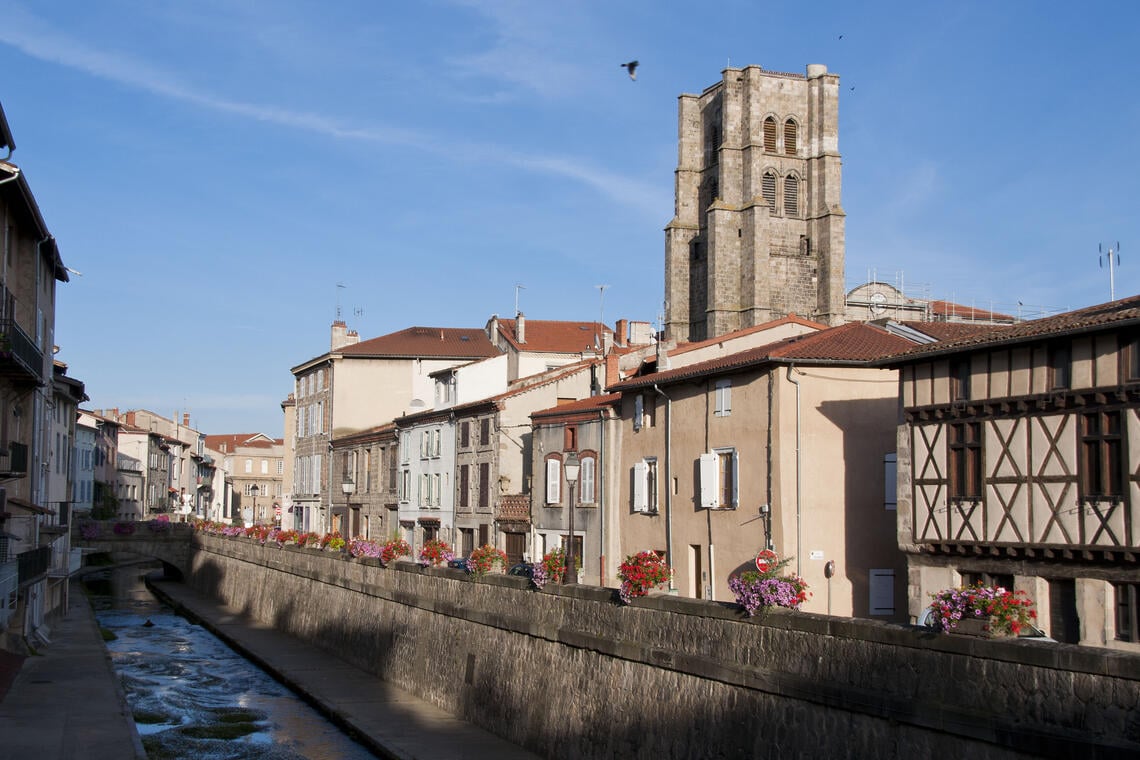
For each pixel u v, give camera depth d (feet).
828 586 111.45
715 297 298.15
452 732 105.81
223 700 130.31
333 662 152.25
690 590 125.59
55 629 170.91
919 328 120.37
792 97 307.17
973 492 89.71
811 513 112.16
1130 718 46.68
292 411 348.38
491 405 184.85
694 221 320.91
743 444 117.50
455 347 285.84
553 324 288.51
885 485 115.24
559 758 91.50
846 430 114.32
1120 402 78.18
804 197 306.35
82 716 97.71
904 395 97.35
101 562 360.48
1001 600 54.24
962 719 53.67
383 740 102.58
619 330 274.57
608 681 85.66
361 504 254.68
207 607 228.63
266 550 208.33
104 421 333.42
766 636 68.44
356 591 151.84
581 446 153.38
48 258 143.95
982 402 88.69
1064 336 82.07
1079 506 80.64
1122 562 77.46
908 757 57.06
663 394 133.08
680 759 75.15
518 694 100.78
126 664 157.07
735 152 304.30
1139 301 91.91
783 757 65.57
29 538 131.13
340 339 297.94
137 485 389.60
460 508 196.65
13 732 89.86
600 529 146.30
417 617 128.57
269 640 175.83
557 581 97.60
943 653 55.83
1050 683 50.29
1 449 109.40
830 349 116.37
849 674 61.62
